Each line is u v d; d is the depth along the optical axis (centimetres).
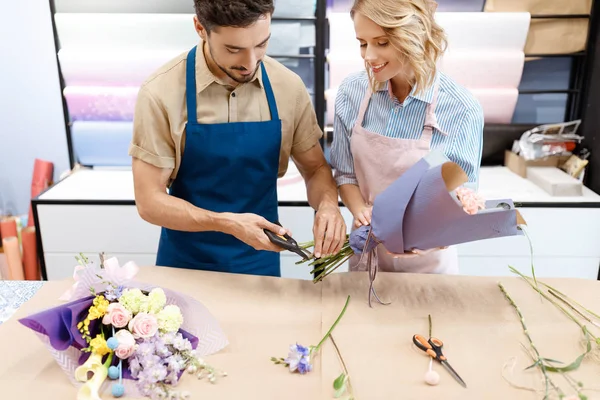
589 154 280
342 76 280
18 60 285
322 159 181
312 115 175
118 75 281
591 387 114
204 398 111
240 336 130
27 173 308
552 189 262
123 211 267
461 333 131
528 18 271
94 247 273
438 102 160
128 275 125
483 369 119
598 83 270
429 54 145
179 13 280
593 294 148
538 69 295
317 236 152
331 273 160
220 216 152
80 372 114
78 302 121
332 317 138
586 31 279
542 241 262
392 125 167
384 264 186
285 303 144
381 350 125
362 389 113
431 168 124
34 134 300
